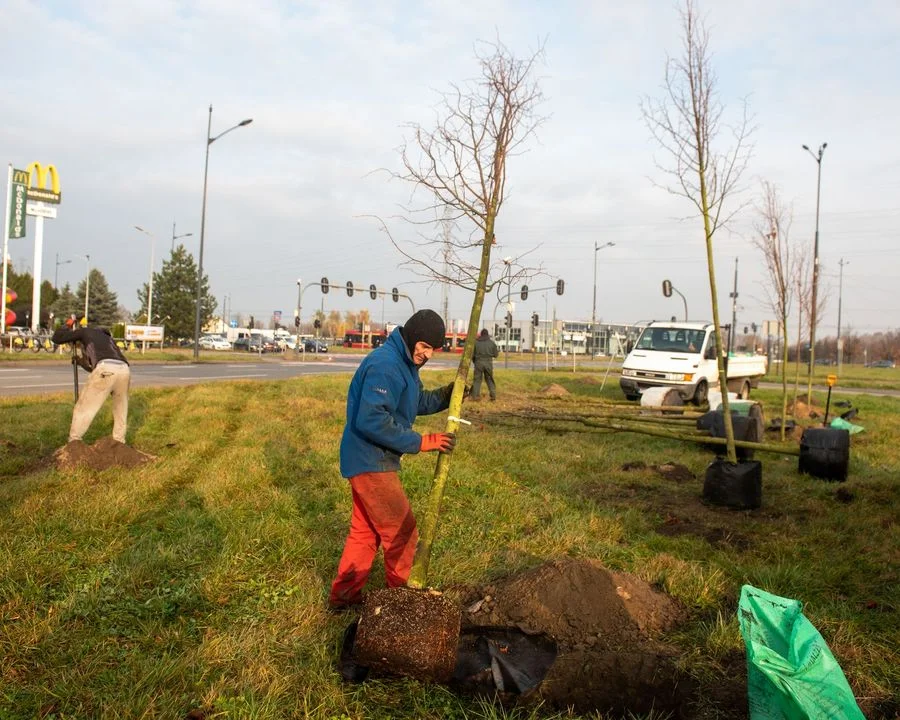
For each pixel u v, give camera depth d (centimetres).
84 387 753
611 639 381
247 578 442
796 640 278
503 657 362
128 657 333
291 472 745
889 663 353
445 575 460
